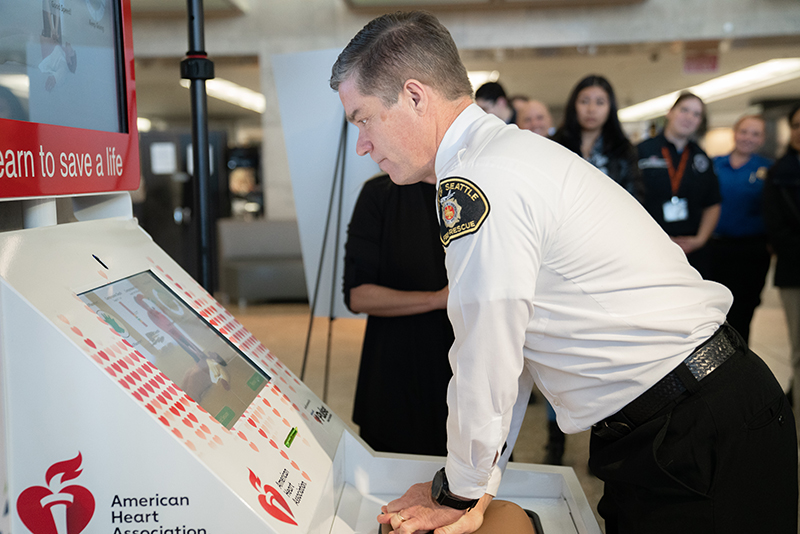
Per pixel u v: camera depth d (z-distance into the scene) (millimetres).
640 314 800
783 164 3062
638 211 865
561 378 864
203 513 608
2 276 574
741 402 821
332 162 1880
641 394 825
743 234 3848
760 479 838
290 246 7008
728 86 11461
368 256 1579
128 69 951
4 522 582
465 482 785
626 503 858
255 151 9742
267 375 906
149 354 700
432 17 833
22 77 672
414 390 1608
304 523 676
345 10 7168
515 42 7090
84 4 820
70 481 595
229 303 6656
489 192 725
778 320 5340
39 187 689
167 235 7465
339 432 955
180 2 6641
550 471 997
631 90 11961
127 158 949
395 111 807
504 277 710
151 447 597
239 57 7441
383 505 938
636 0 6809
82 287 677
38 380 582
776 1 6785
